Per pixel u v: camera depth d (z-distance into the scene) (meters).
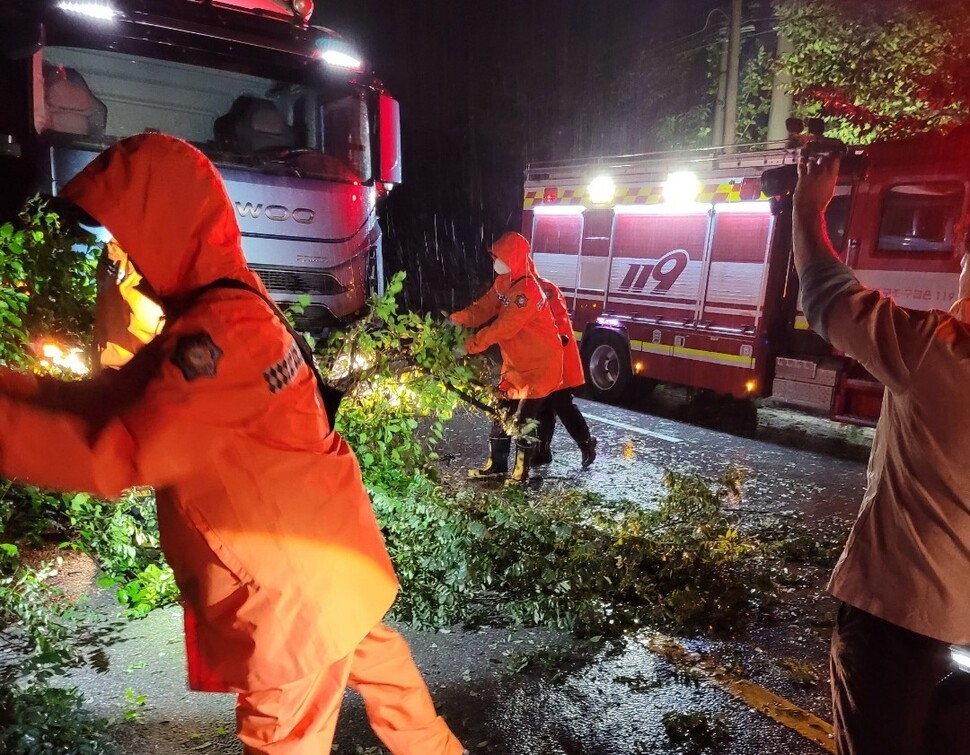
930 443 2.04
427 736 2.63
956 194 7.75
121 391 1.81
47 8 6.08
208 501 1.96
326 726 2.26
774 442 8.99
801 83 12.46
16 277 4.32
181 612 4.12
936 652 2.09
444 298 24.36
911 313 2.07
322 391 2.33
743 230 9.22
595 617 4.23
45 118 6.28
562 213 11.98
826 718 3.53
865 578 2.17
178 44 6.66
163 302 2.03
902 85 11.41
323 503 2.09
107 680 3.51
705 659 4.00
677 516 5.80
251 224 6.88
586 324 11.57
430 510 4.85
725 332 9.49
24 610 3.76
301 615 2.07
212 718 3.29
